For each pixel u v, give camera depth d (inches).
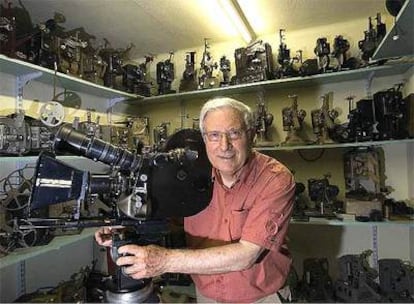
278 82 89.0
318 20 91.0
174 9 81.4
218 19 87.3
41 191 36.4
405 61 77.9
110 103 105.5
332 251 94.9
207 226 51.1
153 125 115.5
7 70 70.1
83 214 40.8
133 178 38.9
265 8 83.7
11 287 72.1
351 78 90.4
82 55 83.4
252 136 49.7
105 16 83.5
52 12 80.0
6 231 58.6
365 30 90.1
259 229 42.9
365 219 77.4
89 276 80.5
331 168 94.7
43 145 62.2
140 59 116.2
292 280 85.8
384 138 78.4
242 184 48.4
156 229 40.8
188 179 42.6
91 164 88.6
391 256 90.0
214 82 97.6
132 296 39.4
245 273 48.5
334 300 82.2
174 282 85.9
